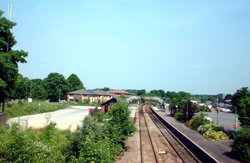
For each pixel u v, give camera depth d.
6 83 33.34
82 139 19.67
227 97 126.31
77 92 115.25
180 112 60.22
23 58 34.78
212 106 105.00
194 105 54.94
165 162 24.41
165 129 47.34
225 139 35.28
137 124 52.59
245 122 30.66
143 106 117.00
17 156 14.51
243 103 31.44
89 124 21.59
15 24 33.88
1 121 32.56
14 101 70.56
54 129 27.00
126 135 27.89
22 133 15.88
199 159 25.91
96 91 121.56
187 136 37.16
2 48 34.06
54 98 107.38
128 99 90.00
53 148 18.55
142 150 29.03
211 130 37.78
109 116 28.14
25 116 50.84
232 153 26.53
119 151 25.88
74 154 19.12
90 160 17.20
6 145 14.50
